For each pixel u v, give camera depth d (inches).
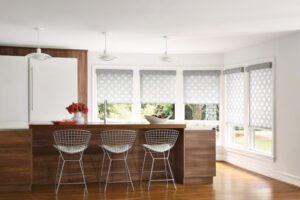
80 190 206.5
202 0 151.2
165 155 233.6
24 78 275.0
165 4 157.9
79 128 206.4
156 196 194.4
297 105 221.5
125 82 326.6
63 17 183.9
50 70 281.7
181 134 222.5
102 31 221.6
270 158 248.2
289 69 229.3
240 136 299.6
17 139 200.8
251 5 158.9
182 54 329.4
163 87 330.0
